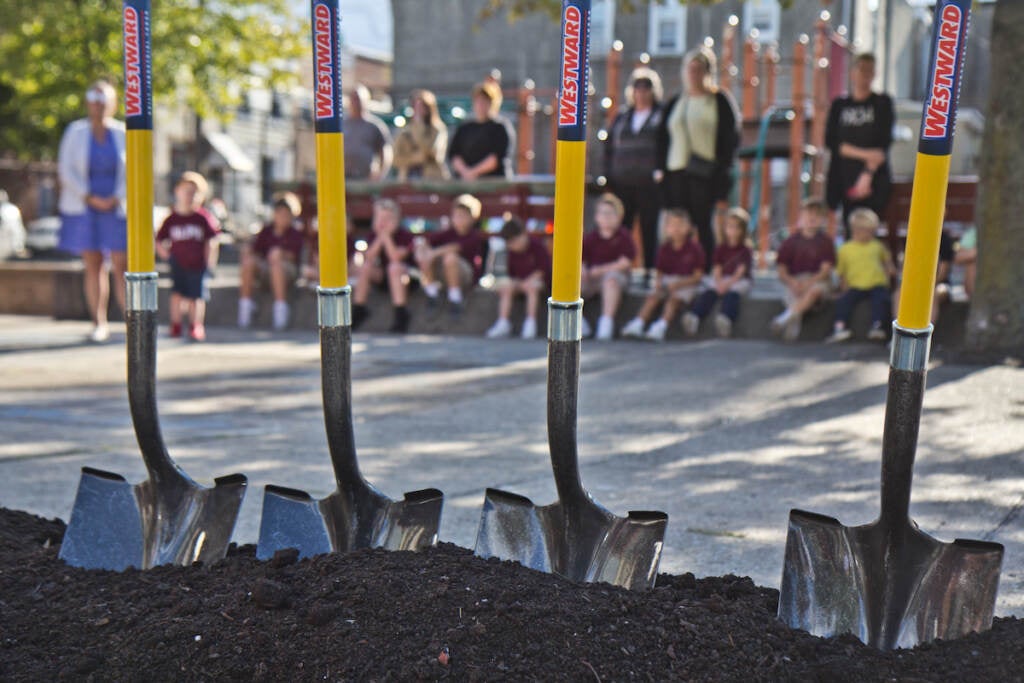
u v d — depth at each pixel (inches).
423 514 93.0
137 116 95.7
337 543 94.9
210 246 381.4
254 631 79.2
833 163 348.8
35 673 78.3
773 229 810.2
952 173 784.3
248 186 1654.8
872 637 79.4
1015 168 283.4
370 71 1557.6
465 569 85.4
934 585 79.4
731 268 355.3
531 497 147.6
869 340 328.5
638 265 508.4
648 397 237.9
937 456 172.1
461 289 391.9
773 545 123.7
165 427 206.1
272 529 96.4
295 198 426.3
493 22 1042.1
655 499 147.2
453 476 162.4
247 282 422.6
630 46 973.2
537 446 187.6
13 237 1021.8
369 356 319.9
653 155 378.9
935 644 77.3
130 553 99.1
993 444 180.5
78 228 359.9
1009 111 282.4
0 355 325.4
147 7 95.0
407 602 80.0
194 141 1510.8
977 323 290.4
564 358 84.5
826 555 81.8
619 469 167.5
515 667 72.9
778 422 205.6
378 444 189.3
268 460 174.1
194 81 974.4
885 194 343.6
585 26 79.0
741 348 323.0
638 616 79.3
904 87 954.1
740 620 80.3
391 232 395.9
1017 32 279.4
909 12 936.3
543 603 79.3
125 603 88.1
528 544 89.7
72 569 97.3
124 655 78.8
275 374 286.8
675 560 118.0
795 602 81.4
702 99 362.6
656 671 73.2
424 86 1067.9
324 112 87.5
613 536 87.3
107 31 913.5
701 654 75.0
